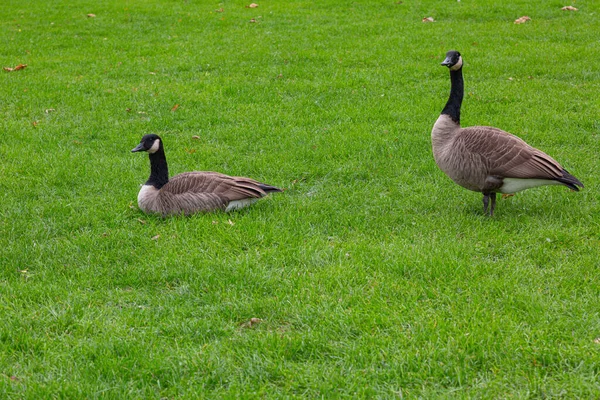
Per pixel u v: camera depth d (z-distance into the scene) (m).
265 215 8.79
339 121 12.86
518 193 9.46
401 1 24.17
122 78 16.08
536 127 12.09
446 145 8.52
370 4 24.03
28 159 10.95
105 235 8.29
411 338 5.83
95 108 13.84
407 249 7.56
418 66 16.34
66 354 5.79
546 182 7.95
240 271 7.16
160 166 8.97
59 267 7.50
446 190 9.65
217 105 13.90
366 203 9.25
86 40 20.36
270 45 18.81
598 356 5.46
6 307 6.55
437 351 5.61
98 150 11.55
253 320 6.28
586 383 5.17
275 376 5.51
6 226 8.55
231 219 8.61
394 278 6.97
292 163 10.73
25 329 6.24
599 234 7.99
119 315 6.48
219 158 10.98
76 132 12.43
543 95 14.00
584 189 9.43
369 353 5.73
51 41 20.23
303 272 7.20
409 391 5.24
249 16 23.03
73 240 8.13
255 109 13.58
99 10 24.69
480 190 8.47
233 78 15.84
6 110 13.74
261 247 7.90
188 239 7.98
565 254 7.49
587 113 12.79
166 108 13.79
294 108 13.66
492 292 6.66
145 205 8.83
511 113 12.97
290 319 6.32
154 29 21.61
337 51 18.00
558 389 5.16
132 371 5.53
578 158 10.65
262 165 10.66
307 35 19.97
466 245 7.70
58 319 6.36
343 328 6.06
